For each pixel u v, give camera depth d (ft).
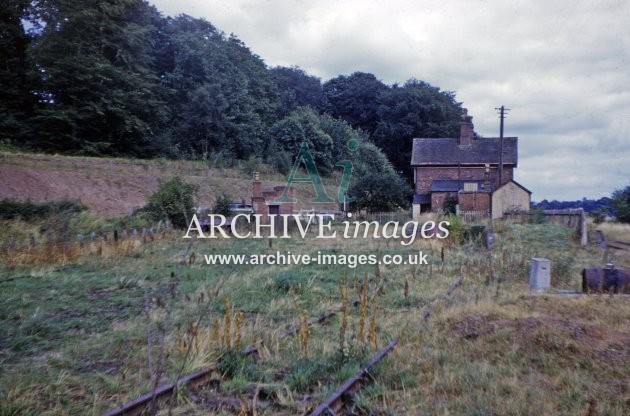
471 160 173.37
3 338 24.90
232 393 17.72
